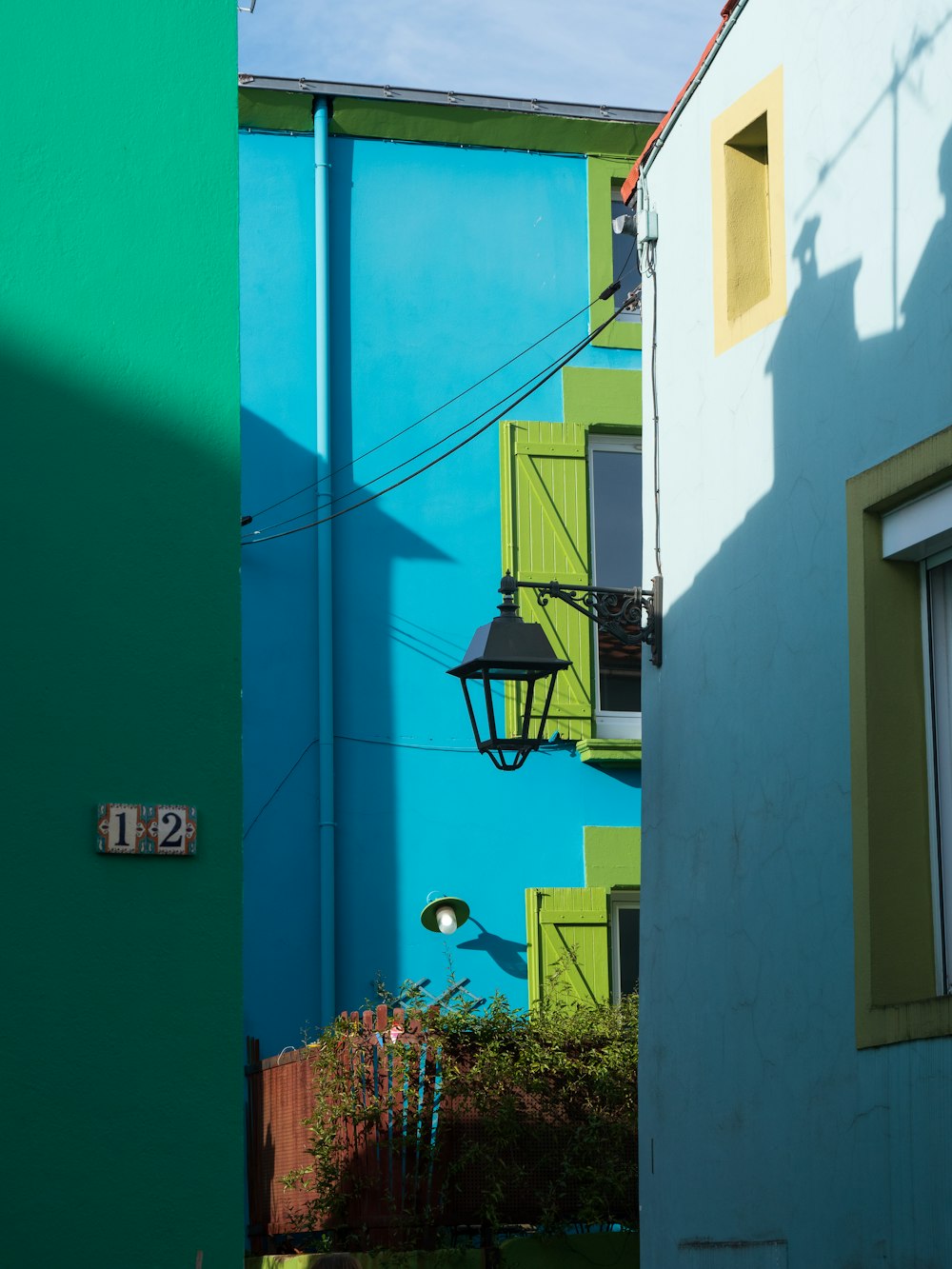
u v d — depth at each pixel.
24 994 5.29
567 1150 9.12
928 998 5.91
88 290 5.79
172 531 5.69
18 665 5.48
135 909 5.42
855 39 6.96
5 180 5.80
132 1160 5.27
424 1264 8.72
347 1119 9.11
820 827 6.75
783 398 7.32
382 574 12.05
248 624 11.74
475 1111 9.07
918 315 6.36
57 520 5.61
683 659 8.13
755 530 7.48
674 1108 7.84
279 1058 10.29
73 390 5.71
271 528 11.94
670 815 8.12
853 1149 6.34
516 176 12.84
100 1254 5.19
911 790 6.40
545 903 11.71
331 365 12.27
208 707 5.60
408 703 11.90
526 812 11.89
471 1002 9.43
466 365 12.46
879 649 6.46
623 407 12.61
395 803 11.73
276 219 12.38
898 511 6.48
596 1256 9.01
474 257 12.66
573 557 12.26
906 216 6.49
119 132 5.93
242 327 12.16
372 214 12.56
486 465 12.34
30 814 5.40
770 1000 7.04
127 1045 5.33
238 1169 5.32
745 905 7.32
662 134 8.75
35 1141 5.22
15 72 5.88
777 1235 6.86
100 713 5.52
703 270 8.23
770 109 7.64
